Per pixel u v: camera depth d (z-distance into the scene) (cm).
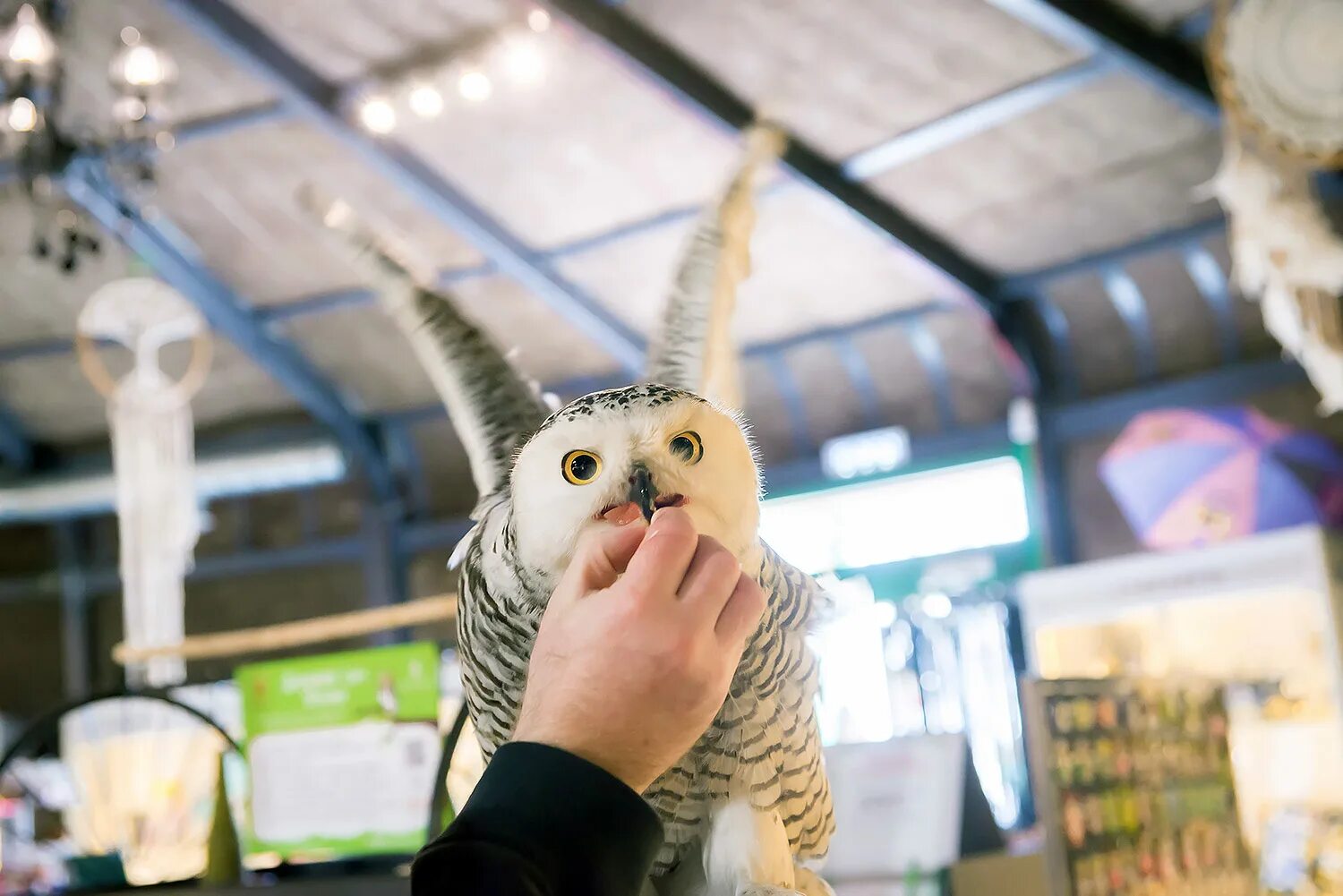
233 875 211
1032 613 599
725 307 114
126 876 229
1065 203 782
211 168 843
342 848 211
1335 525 755
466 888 58
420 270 127
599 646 65
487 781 62
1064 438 862
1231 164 365
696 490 85
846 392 953
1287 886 381
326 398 1044
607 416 87
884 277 871
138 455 809
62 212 700
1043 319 862
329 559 1104
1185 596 549
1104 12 639
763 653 94
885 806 207
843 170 768
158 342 830
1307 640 513
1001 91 695
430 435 1080
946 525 897
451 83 737
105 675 1165
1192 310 817
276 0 705
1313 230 355
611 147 776
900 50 678
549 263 881
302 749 216
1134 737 188
